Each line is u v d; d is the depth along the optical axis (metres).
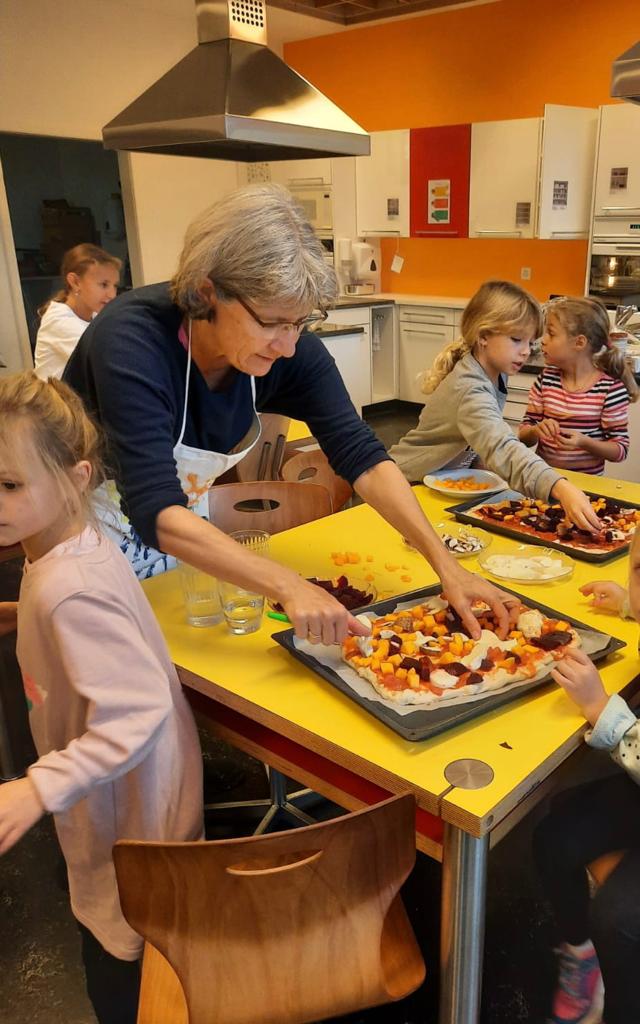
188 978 0.90
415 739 1.00
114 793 1.08
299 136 2.06
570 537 1.68
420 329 5.99
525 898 1.68
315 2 5.75
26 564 1.06
